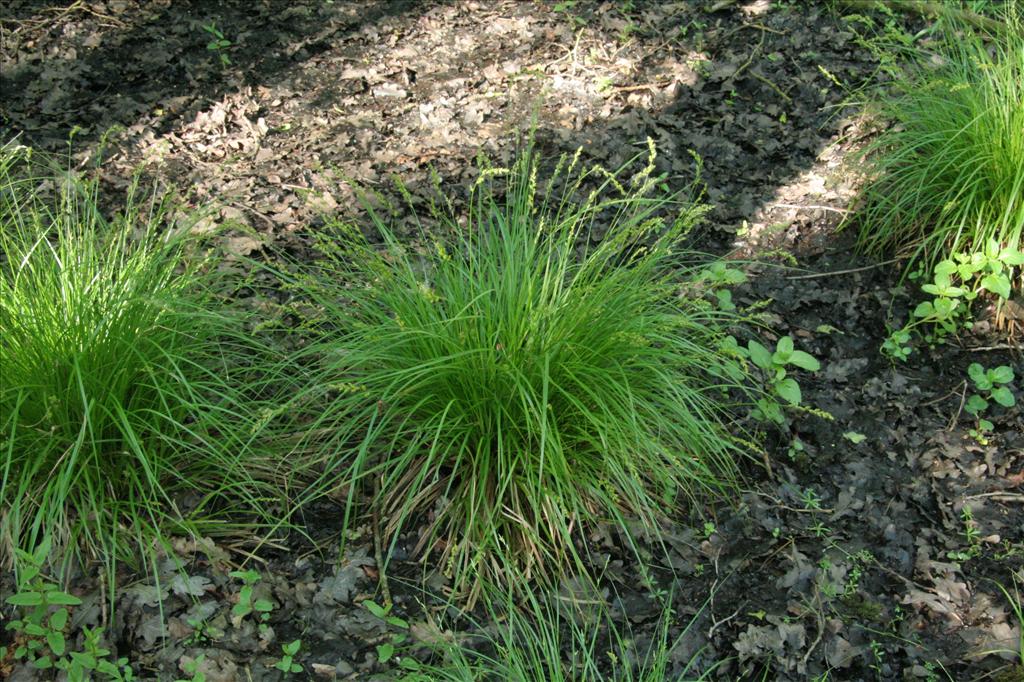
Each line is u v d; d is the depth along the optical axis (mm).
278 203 5445
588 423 3803
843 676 3416
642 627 3553
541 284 3893
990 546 3871
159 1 7348
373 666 3355
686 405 4125
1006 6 5926
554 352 3650
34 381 3549
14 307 3619
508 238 3973
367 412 3766
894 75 5711
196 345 3963
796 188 5703
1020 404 4480
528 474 3664
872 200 5391
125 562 3547
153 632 3375
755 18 7242
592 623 3549
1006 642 3486
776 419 4215
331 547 3729
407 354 3820
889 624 3584
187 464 3814
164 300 3699
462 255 4367
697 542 3861
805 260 5285
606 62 6797
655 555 3803
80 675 3143
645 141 6074
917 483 4156
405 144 6012
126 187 5480
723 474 4113
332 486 3910
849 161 5652
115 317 3641
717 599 3664
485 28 7234
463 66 6801
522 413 3738
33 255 3938
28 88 6352
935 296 5023
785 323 4918
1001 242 4785
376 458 3930
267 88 6523
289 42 6988
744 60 6793
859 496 4102
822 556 3830
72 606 3396
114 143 5887
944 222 5055
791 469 4215
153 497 3691
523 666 3369
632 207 5477
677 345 4023
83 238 4066
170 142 5961
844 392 4586
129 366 3699
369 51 6957
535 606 3342
